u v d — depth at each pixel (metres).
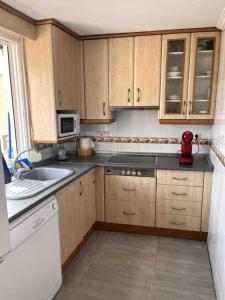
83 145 3.08
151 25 2.33
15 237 1.38
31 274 1.55
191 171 2.47
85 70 2.76
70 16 2.07
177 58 2.57
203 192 2.49
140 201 2.68
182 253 2.42
